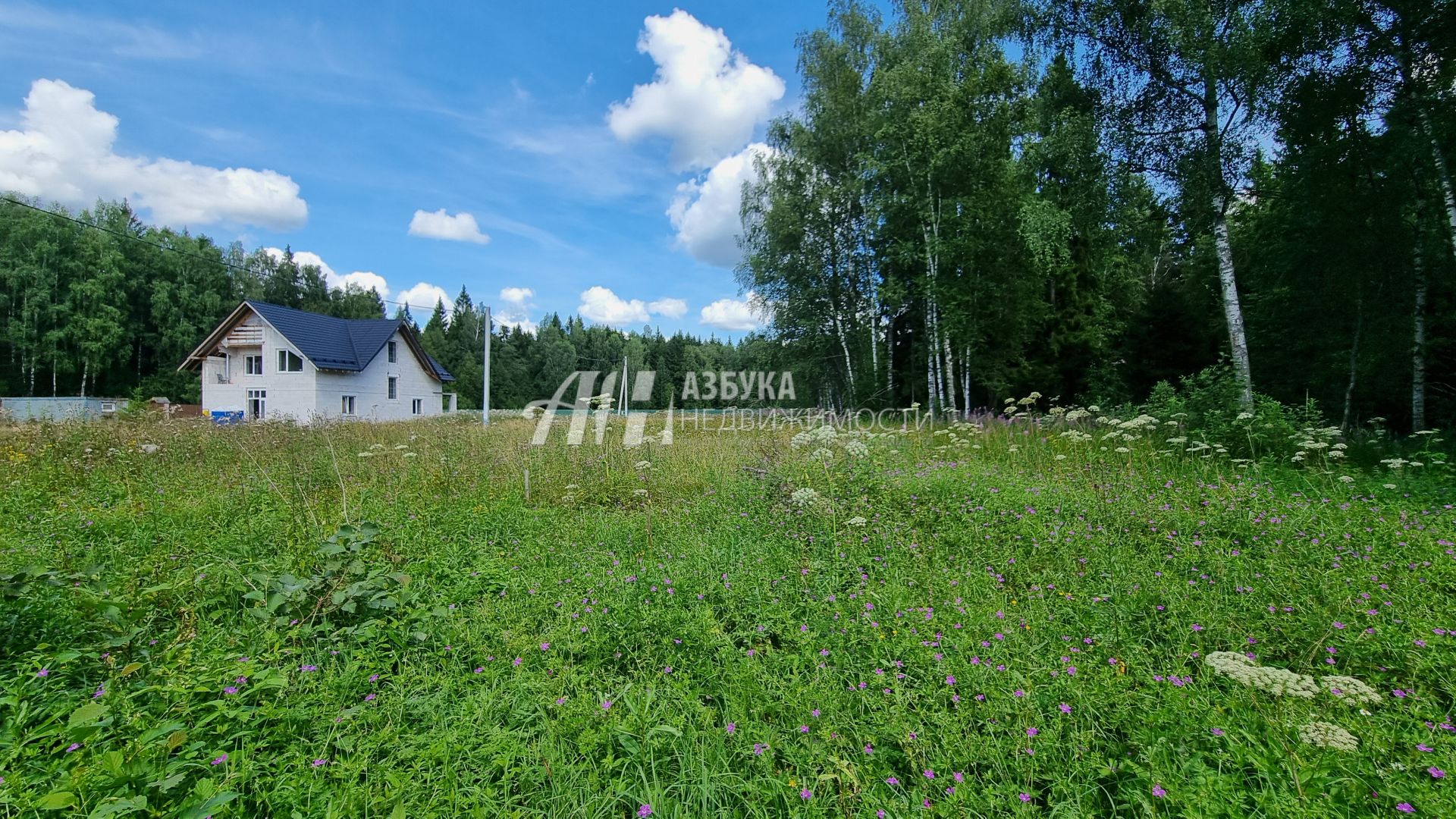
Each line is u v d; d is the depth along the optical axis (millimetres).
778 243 19812
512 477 7105
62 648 2461
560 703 2436
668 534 5027
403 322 29688
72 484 6410
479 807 1844
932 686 2492
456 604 3553
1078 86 11109
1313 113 9109
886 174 16516
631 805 2025
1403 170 8617
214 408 25703
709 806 2002
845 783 2039
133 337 37094
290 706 2305
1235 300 9500
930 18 16125
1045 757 2049
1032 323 18234
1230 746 1996
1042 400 20250
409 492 6258
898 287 17562
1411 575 3391
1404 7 8172
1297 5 8430
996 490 5742
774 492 5691
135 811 1580
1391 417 11148
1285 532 4211
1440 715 2180
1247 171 9711
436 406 33250
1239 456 7531
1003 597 3457
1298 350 12211
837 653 2834
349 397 26516
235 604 3361
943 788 1978
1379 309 9953
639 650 2945
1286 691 2062
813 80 18891
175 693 2137
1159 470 6707
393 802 1837
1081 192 11188
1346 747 1806
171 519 5031
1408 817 1706
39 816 1582
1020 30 11344
